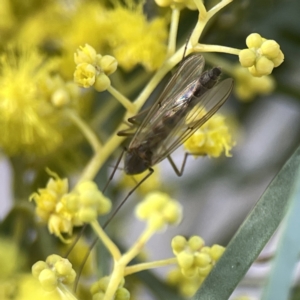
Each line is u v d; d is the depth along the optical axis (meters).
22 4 0.15
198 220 0.18
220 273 0.12
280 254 0.11
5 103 0.14
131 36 0.14
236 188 0.17
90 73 0.13
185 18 0.15
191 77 0.13
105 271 0.14
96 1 0.15
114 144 0.14
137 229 0.18
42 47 0.15
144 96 0.13
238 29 0.16
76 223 0.13
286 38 0.16
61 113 0.14
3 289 0.13
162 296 0.15
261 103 0.17
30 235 0.15
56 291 0.13
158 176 0.16
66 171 0.15
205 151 0.13
